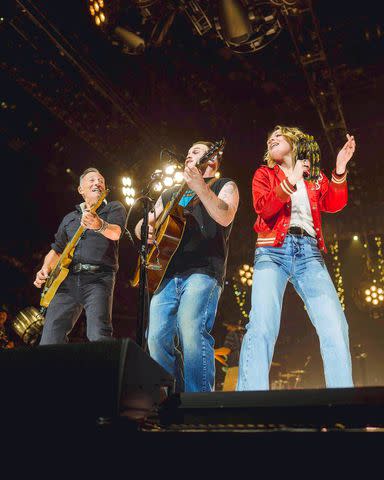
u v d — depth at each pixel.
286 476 1.88
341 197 3.46
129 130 10.65
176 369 3.56
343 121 10.51
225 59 10.70
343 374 2.94
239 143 13.04
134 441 2.00
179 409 2.34
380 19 9.59
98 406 1.98
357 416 2.14
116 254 4.29
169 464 1.96
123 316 12.24
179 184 3.91
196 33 8.85
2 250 10.10
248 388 2.94
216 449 1.95
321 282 3.15
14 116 9.86
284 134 3.52
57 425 2.00
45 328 4.08
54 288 4.09
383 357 13.06
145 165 11.05
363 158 12.73
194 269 3.53
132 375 2.07
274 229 3.29
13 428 2.04
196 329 3.34
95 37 9.08
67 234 4.43
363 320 13.48
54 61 8.94
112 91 9.74
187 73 10.91
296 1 7.61
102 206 4.47
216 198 3.44
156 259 3.61
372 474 1.81
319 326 3.08
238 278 13.64
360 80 11.22
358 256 13.80
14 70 8.67
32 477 1.99
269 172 3.48
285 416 2.21
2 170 10.12
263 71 11.02
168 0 7.68
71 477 1.97
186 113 11.95
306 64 9.41
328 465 1.85
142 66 10.28
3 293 10.00
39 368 2.08
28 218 10.51
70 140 10.69
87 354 2.06
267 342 3.04
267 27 7.58
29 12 7.96
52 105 9.38
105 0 7.35
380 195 12.98
